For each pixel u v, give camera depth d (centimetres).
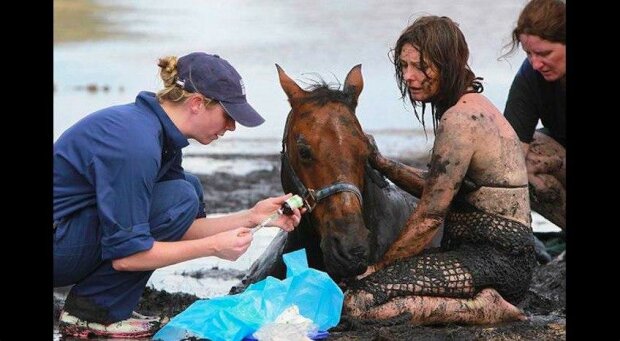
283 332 932
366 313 1010
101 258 998
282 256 1097
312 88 1091
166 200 1017
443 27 1061
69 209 994
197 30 2856
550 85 1348
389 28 2831
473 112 1050
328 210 1017
